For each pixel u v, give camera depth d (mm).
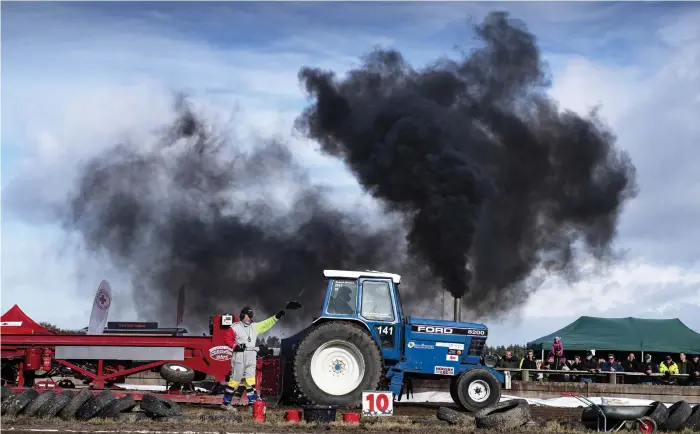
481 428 11711
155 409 11844
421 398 18531
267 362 17016
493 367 15977
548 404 17625
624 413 11703
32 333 16594
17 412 11820
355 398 14133
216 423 11703
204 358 15883
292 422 11789
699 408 11852
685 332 27016
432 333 15430
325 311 15164
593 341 26672
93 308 18453
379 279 15422
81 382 17188
